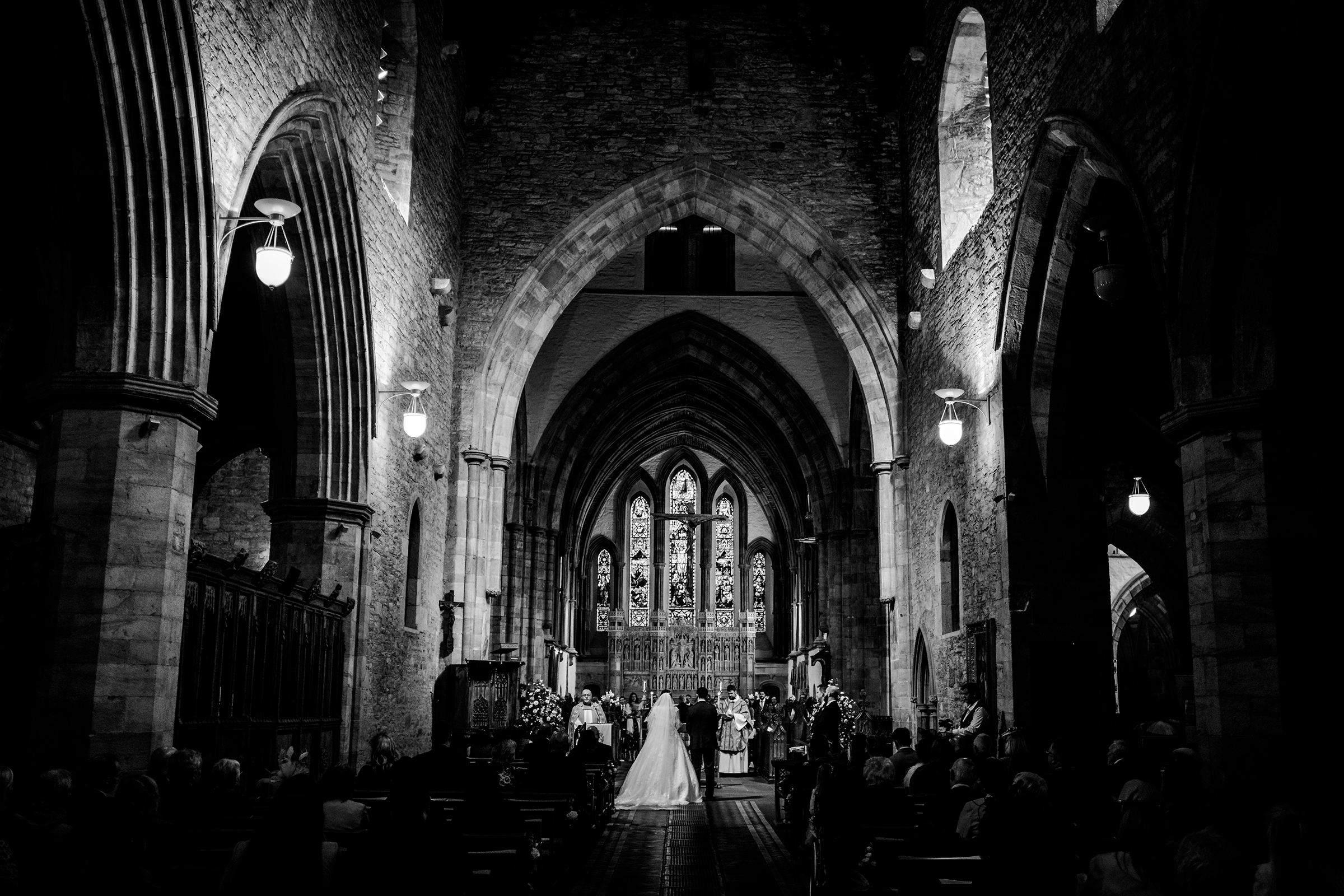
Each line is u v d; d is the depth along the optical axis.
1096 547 14.66
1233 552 9.27
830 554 30.66
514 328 21.97
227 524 20.02
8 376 13.71
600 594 46.44
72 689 9.06
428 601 19.52
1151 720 20.67
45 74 9.32
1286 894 4.71
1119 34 11.33
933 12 19.56
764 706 30.58
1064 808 9.26
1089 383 14.83
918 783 10.77
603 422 35.69
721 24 22.86
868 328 21.91
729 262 30.94
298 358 14.88
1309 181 9.20
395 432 17.05
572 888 11.24
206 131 9.80
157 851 6.46
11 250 12.95
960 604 17.36
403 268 17.39
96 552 9.27
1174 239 9.80
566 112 22.50
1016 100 14.68
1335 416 9.34
